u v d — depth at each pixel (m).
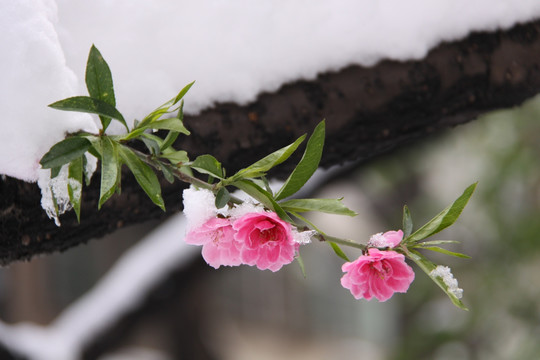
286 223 0.90
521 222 3.29
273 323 7.31
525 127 3.26
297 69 1.02
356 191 4.69
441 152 3.49
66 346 2.40
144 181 0.91
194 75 1.00
